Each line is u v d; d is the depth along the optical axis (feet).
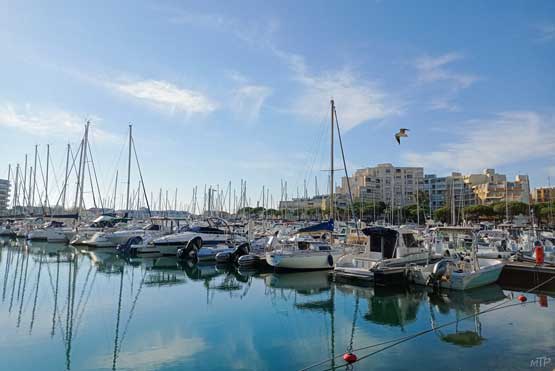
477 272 59.88
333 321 45.78
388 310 50.93
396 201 459.73
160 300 56.08
